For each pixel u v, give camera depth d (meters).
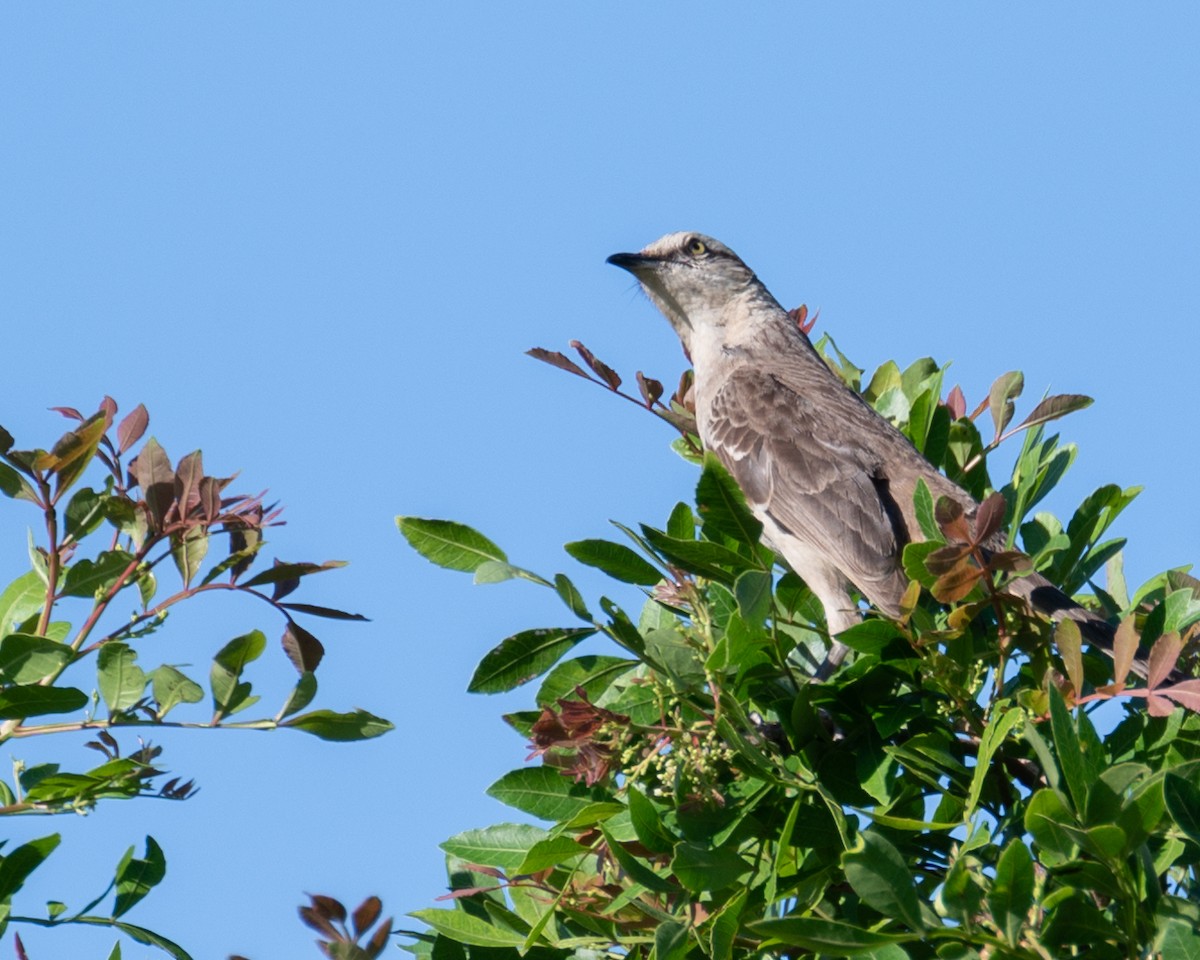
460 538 8.18
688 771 7.65
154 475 7.74
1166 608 8.85
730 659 7.89
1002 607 7.99
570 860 8.02
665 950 7.08
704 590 9.09
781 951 7.58
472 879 8.54
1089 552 10.05
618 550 8.83
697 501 8.66
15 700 7.31
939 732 8.35
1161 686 7.58
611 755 7.74
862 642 8.25
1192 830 6.29
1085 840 6.34
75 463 7.55
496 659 8.05
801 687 8.48
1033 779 8.15
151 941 7.67
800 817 7.66
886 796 7.83
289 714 7.84
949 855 8.01
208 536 7.78
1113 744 8.02
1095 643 9.02
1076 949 6.93
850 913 7.57
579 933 8.04
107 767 7.51
